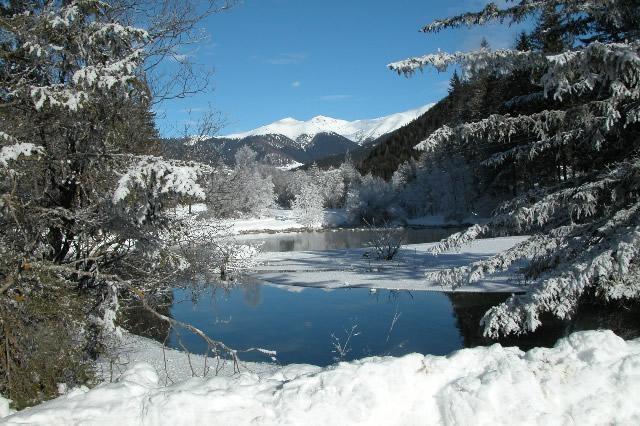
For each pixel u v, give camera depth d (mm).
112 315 6820
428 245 29672
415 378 3855
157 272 8688
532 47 10023
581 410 3611
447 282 9625
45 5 7805
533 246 9109
